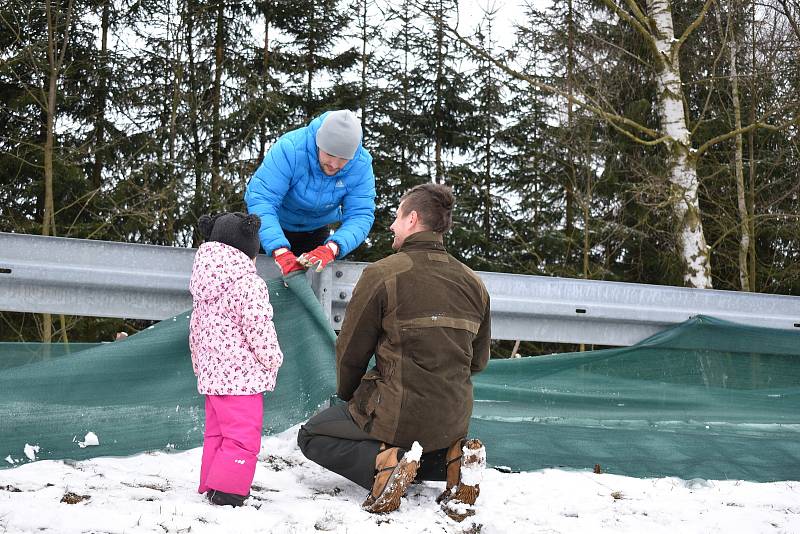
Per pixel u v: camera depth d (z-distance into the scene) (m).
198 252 3.36
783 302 5.34
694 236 11.22
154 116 17.14
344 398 3.47
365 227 4.60
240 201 16.23
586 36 14.84
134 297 4.46
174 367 4.11
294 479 3.74
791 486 4.18
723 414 4.84
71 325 14.20
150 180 16.06
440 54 19.77
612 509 3.61
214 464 3.21
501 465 4.23
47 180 13.73
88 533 2.74
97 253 4.34
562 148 17.34
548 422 4.51
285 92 19.09
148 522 2.87
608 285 5.10
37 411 3.84
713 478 4.29
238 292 3.24
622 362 4.78
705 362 4.92
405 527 3.08
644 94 16.38
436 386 3.21
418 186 3.48
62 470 3.62
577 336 5.13
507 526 3.23
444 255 3.41
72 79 16.48
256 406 3.29
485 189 19.30
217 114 17.30
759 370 4.97
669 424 4.68
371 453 3.32
